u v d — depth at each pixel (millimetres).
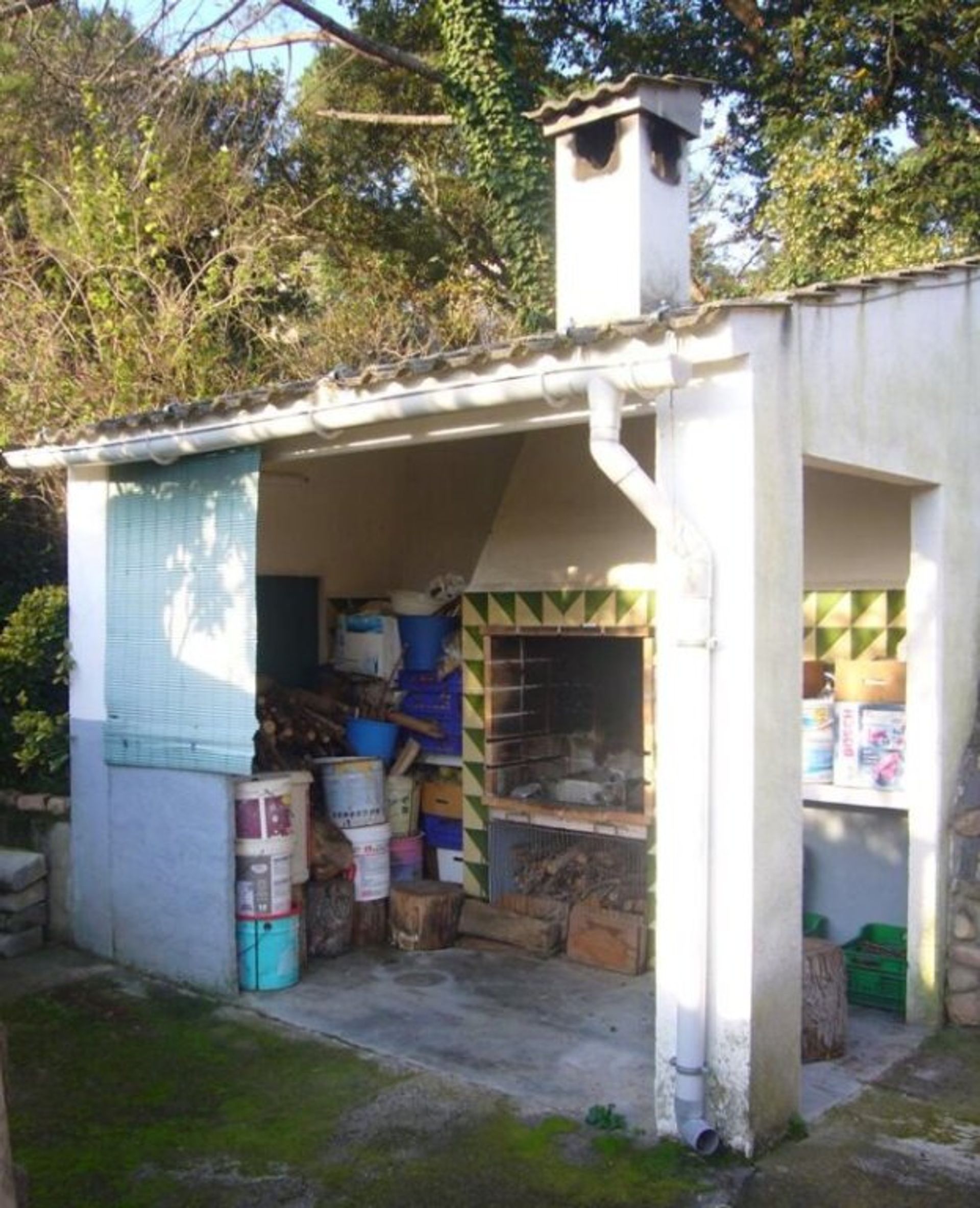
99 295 10938
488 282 16109
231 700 6234
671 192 6258
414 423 5480
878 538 6520
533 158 13070
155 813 6645
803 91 13648
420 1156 4434
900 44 12750
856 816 6578
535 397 4625
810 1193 4141
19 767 7887
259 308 12656
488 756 7281
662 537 4500
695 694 4418
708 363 4398
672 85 6152
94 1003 6145
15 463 7023
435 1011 5973
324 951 6836
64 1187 4246
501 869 7387
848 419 5016
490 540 7492
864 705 6062
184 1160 4441
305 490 8258
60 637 8109
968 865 5840
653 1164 4340
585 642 7586
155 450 6230
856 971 6117
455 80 13359
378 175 16234
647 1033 5660
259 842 6293
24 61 13039
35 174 11789
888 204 12508
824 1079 5121
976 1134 4613
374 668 8102
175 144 12797
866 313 5168
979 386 6246
